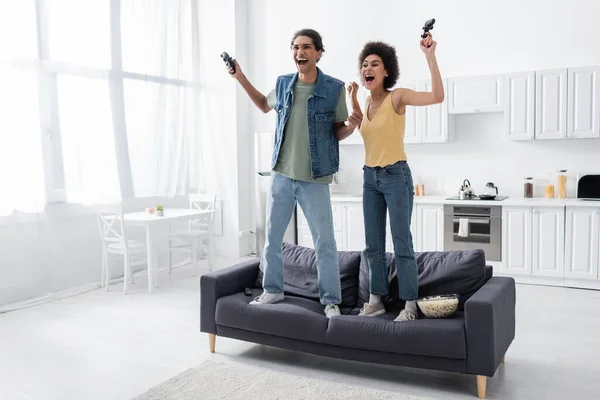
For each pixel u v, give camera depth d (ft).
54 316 15.65
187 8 23.62
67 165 18.28
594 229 17.65
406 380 10.86
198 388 10.47
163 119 22.13
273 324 11.44
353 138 22.35
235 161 24.36
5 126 16.29
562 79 18.39
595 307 15.81
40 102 17.43
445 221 19.86
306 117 11.68
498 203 18.84
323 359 12.08
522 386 10.46
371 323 10.52
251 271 13.44
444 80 20.10
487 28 20.65
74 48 18.37
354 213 21.52
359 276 12.35
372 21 22.62
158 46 21.77
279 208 12.18
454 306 10.45
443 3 21.29
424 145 21.94
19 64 16.55
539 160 20.12
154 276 19.10
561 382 10.63
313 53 11.50
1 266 16.62
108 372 11.49
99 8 19.15
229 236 24.82
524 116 18.99
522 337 13.30
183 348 12.88
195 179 24.52
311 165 11.66
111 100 20.04
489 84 19.42
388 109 10.73
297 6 24.07
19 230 17.03
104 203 19.31
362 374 11.22
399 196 10.82
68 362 12.09
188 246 23.84
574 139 19.48
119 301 17.21
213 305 12.27
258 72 25.08
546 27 19.75
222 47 24.27
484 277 11.44
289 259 13.37
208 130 24.75
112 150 19.53
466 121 21.13
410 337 10.09
